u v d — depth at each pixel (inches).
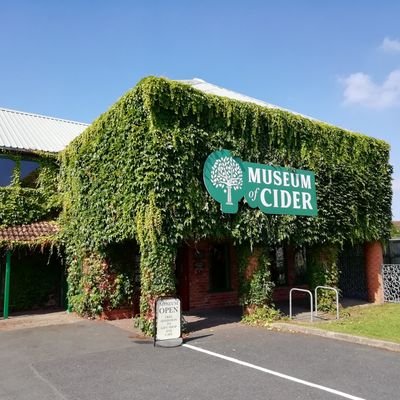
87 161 509.4
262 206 451.8
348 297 641.0
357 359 288.5
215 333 387.5
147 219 375.2
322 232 506.3
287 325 400.8
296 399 215.5
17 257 593.9
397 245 671.1
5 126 668.1
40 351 331.6
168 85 396.8
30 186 605.9
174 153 392.2
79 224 525.3
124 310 497.7
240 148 443.5
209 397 221.0
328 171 527.5
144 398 222.4
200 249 564.1
